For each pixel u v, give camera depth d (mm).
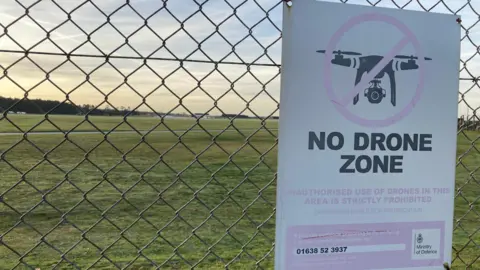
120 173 10023
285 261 1814
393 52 1848
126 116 1741
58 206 8133
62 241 6172
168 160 10578
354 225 1857
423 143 1898
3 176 9250
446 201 1942
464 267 4723
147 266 5117
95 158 10273
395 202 1889
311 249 1832
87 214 7824
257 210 7992
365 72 1818
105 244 6062
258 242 6074
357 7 1803
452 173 1938
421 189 1913
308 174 1794
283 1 1759
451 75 1919
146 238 6441
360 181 1843
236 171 10859
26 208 7828
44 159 2012
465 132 2152
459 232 6484
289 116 1767
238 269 4996
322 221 1824
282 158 1775
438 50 1904
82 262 5281
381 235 1889
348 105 1809
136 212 8078
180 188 9477
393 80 1853
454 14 1917
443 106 1914
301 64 1769
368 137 1837
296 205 1799
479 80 2045
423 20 1880
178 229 6918
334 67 1791
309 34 1771
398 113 1863
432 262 1955
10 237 6242
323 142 1796
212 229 6848
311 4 1769
